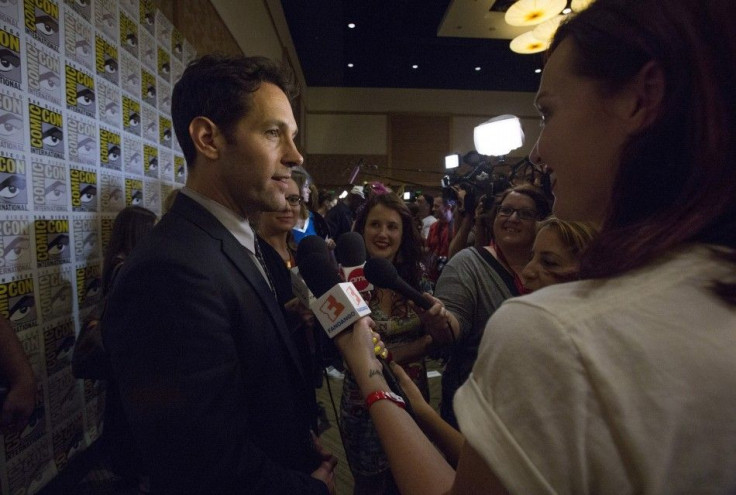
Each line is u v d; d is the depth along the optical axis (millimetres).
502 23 6762
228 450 647
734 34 313
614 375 292
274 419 763
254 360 738
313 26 7547
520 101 11398
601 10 374
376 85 11125
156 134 2316
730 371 285
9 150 1256
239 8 4316
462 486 345
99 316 1371
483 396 328
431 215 6121
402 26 7785
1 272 1228
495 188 2281
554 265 1052
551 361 303
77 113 1596
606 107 376
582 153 394
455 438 715
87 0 1664
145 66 2184
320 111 11234
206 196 793
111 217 1843
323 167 11211
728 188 318
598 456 288
